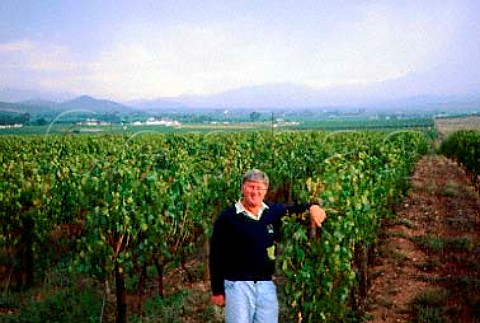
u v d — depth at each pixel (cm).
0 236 885
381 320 742
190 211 897
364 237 782
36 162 1375
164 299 813
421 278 905
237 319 490
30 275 927
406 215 1450
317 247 570
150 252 791
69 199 1028
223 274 506
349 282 616
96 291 855
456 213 1479
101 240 729
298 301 586
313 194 613
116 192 767
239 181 1183
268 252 502
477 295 805
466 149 2295
